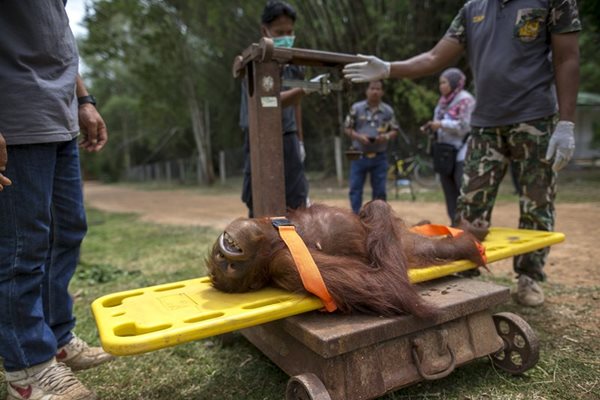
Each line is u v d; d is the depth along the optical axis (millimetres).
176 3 17969
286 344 2141
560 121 2861
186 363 2580
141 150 41625
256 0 15961
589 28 12023
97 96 40094
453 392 2137
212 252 2189
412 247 2445
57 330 2424
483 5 3145
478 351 2178
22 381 2008
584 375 2229
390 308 1980
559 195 9180
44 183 2029
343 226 2299
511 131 3086
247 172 3811
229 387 2293
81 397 2039
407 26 15477
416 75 3322
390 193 11648
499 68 3020
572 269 3984
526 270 3168
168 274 4438
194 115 22500
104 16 17766
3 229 1944
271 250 2137
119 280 4301
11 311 1963
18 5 1919
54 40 2047
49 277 2379
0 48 1887
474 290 2258
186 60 20281
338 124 17172
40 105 1965
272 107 2879
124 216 11094
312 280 1941
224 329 1778
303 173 3881
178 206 12844
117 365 2576
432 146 5078
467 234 2549
